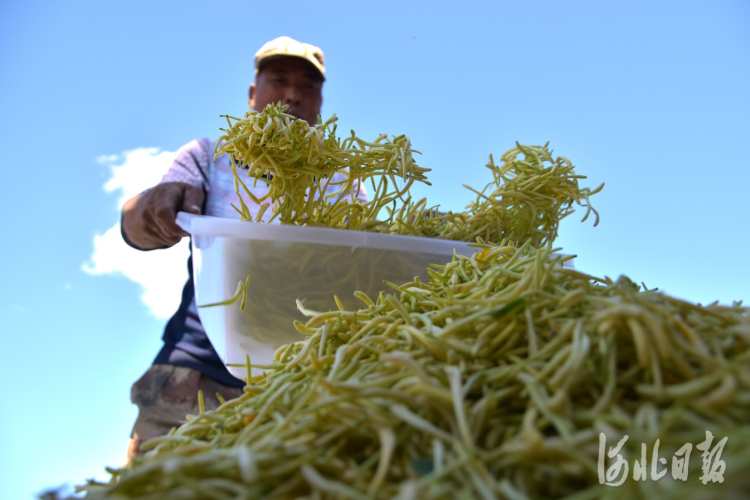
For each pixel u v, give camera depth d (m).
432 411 0.25
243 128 0.60
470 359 0.28
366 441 0.25
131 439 0.86
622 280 0.31
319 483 0.21
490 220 0.66
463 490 0.21
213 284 0.54
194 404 0.84
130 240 0.83
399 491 0.21
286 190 0.59
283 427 0.26
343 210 0.61
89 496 0.22
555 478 0.21
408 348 0.30
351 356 0.31
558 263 0.32
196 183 0.84
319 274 0.51
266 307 0.51
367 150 0.62
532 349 0.27
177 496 0.21
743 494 0.18
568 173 0.66
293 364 0.34
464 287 0.34
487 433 0.24
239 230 0.50
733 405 0.22
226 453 0.23
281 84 1.03
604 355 0.25
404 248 0.52
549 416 0.22
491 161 0.67
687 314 0.29
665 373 0.25
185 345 0.85
